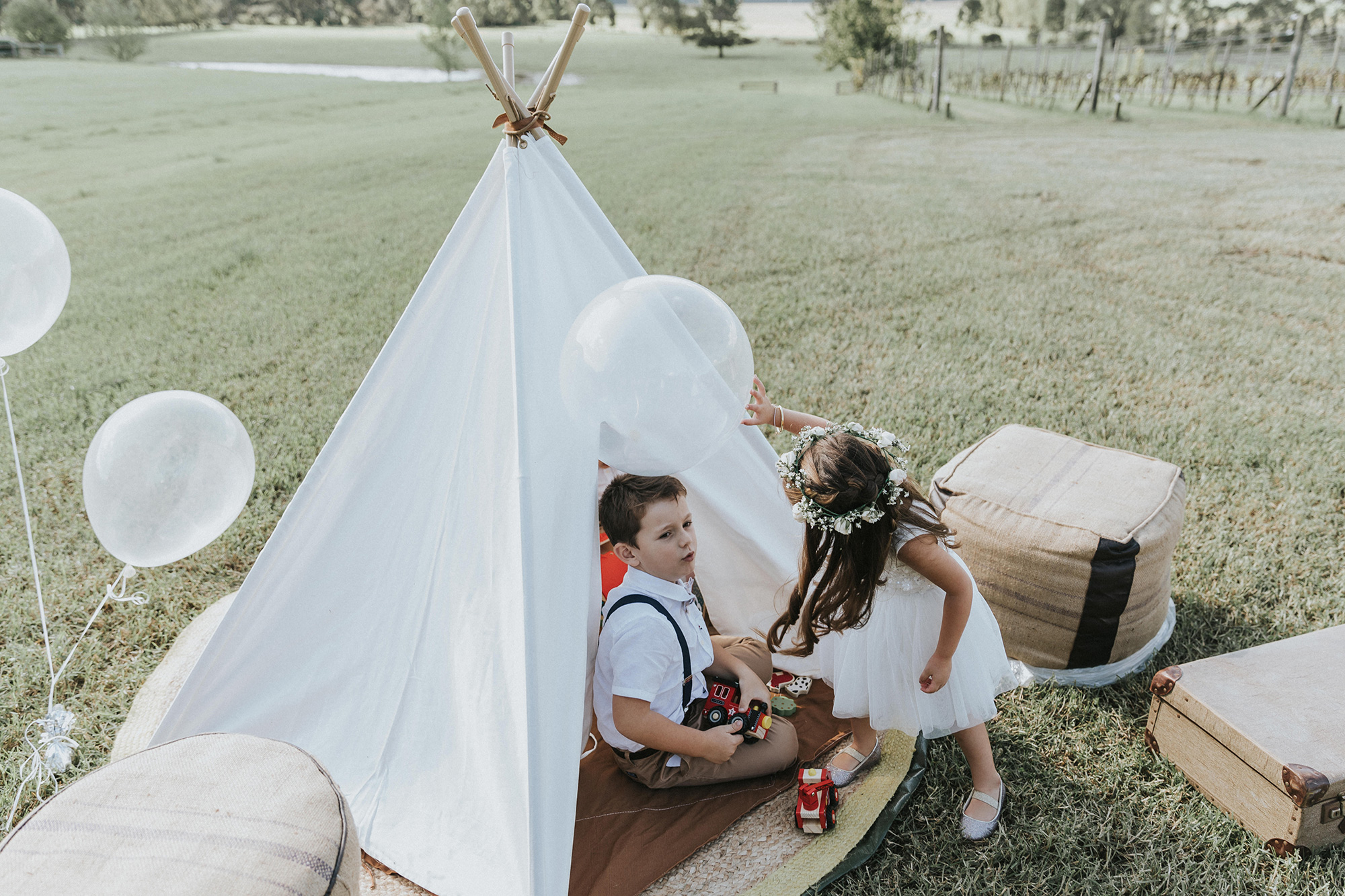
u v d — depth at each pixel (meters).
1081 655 2.93
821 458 2.21
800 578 2.42
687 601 2.48
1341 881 2.21
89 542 4.05
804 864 2.31
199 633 3.33
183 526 2.53
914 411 5.09
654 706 2.42
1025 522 2.95
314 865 1.66
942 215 10.55
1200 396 5.21
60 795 1.80
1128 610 2.86
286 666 2.51
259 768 1.88
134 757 1.90
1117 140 16.98
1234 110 21.78
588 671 2.51
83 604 3.58
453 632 2.31
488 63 2.29
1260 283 7.48
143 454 2.44
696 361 2.03
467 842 2.26
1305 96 23.12
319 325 7.22
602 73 52.22
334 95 33.56
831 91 39.22
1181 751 2.55
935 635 2.38
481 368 2.32
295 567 2.41
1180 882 2.22
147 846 1.65
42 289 2.62
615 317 2.02
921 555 2.22
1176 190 11.62
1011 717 2.86
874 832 2.41
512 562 2.06
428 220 11.32
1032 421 4.92
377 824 2.38
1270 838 2.29
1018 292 7.42
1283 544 3.69
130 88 33.44
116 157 18.05
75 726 2.94
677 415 2.04
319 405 5.50
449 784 2.35
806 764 2.71
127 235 11.05
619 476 2.41
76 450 5.02
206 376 6.09
